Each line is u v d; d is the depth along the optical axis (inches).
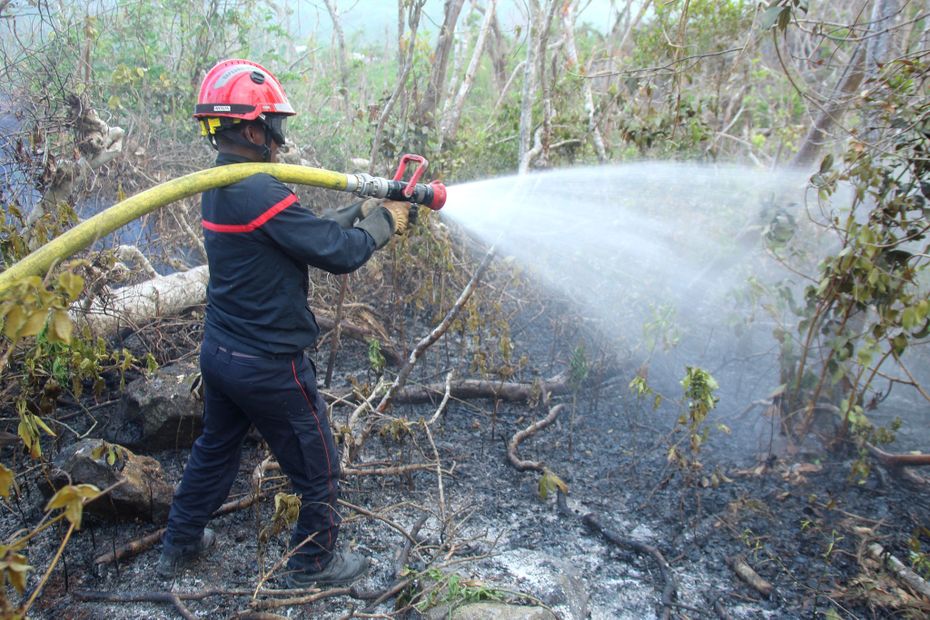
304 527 103.6
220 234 90.1
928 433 155.3
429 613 97.3
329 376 163.9
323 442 100.6
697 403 123.4
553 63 207.9
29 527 117.5
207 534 113.4
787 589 111.3
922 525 125.1
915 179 122.3
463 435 152.8
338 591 105.7
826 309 134.8
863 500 132.2
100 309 156.4
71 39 206.4
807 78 257.4
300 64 366.6
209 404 101.7
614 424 159.2
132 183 203.5
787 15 129.9
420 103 217.3
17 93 173.5
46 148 155.1
